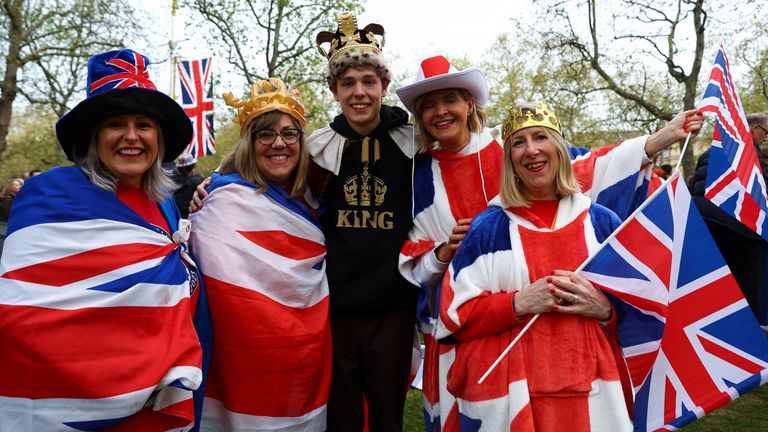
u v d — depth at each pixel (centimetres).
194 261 270
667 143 272
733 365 225
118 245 223
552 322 227
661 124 1861
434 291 283
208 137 1127
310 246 286
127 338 218
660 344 229
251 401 263
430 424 280
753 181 269
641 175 285
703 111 266
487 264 240
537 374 223
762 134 465
